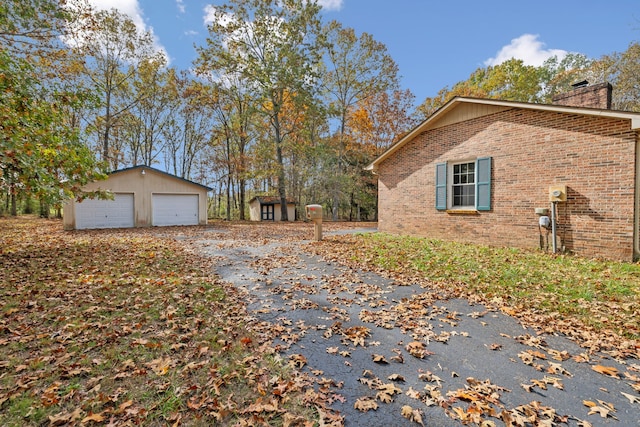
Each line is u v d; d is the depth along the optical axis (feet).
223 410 6.99
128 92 79.20
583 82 26.50
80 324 11.40
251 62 71.46
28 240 33.12
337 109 86.99
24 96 20.75
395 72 83.97
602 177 20.88
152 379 8.18
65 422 6.53
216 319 12.32
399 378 8.51
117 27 69.72
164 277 18.26
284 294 15.79
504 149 26.22
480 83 93.76
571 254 22.11
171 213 62.03
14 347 9.67
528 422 6.74
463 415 6.99
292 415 6.91
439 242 28.99
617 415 6.98
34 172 18.48
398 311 13.34
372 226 59.93
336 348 10.21
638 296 13.70
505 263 19.97
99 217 53.31
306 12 70.85
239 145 91.56
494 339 10.75
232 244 33.30
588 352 9.75
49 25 42.88
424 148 33.12
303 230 51.13
